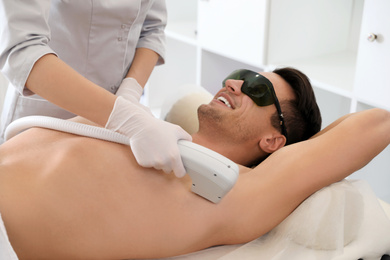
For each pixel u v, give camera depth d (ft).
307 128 4.50
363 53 6.42
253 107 4.25
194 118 5.21
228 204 3.70
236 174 3.34
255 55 8.00
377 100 6.40
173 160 3.30
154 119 3.47
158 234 3.51
